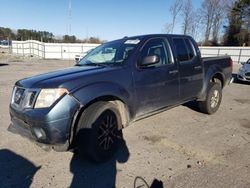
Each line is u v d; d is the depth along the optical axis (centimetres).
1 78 1290
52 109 329
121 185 322
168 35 512
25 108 350
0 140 452
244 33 4866
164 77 468
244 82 1280
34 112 337
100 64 441
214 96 618
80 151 367
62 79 351
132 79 413
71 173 350
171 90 488
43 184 324
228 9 5128
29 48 4438
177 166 367
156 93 456
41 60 3341
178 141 458
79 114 355
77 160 385
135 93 418
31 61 3073
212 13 5203
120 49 454
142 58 438
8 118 582
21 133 370
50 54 3966
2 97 809
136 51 434
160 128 524
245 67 1256
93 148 356
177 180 331
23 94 360
